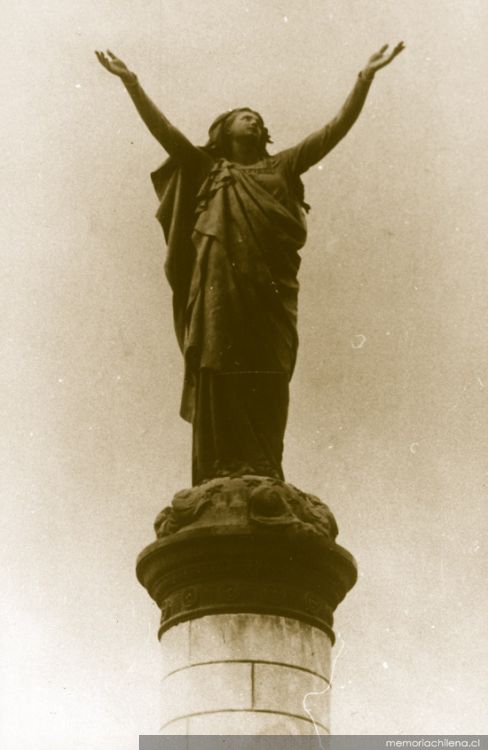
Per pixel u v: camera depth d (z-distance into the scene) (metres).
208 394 18.28
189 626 16.52
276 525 16.59
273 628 16.39
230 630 16.34
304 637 16.48
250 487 17.14
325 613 16.94
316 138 19.19
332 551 16.83
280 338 18.47
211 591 16.58
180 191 19.42
